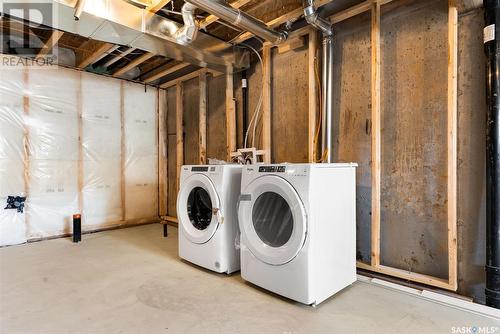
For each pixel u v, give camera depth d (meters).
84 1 2.15
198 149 4.32
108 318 1.77
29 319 1.75
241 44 3.43
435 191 2.21
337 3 2.62
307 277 1.87
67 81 3.88
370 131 2.54
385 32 2.46
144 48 2.94
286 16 2.70
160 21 2.66
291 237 1.94
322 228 1.97
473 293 2.03
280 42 2.89
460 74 2.09
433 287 2.14
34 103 3.62
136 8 2.53
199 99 4.23
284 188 1.97
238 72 3.74
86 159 4.04
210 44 3.07
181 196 2.81
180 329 1.66
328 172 2.04
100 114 4.17
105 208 4.21
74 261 2.81
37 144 3.63
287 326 1.69
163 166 4.83
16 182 3.47
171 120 4.81
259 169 2.15
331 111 2.70
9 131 3.43
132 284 2.27
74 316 1.79
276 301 2.00
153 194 4.74
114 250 3.19
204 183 2.57
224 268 2.44
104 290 2.16
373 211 2.42
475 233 2.03
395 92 2.41
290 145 3.13
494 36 1.83
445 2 2.17
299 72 3.06
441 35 2.19
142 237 3.78
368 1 2.43
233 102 3.70
